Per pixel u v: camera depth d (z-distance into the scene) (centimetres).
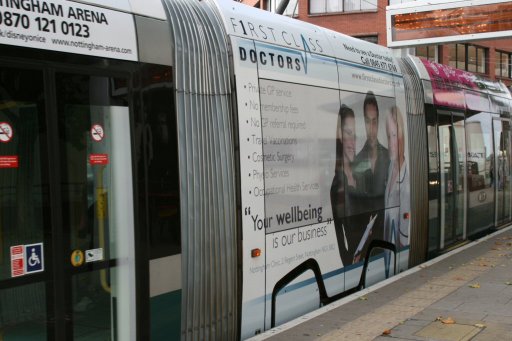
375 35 2691
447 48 3403
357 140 645
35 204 338
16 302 329
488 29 1261
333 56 614
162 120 416
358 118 649
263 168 502
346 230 621
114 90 384
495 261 822
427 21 1299
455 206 944
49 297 344
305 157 556
